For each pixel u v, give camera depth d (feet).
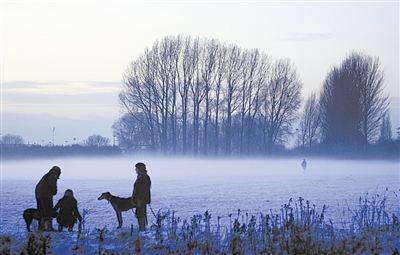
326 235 51.93
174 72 312.91
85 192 118.83
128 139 434.71
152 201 96.68
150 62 308.40
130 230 56.70
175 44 313.73
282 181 157.07
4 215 77.66
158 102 309.01
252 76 327.47
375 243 47.52
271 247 46.03
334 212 76.28
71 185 142.51
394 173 204.44
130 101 306.35
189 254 45.68
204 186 136.98
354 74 303.07
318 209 80.79
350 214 73.20
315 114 427.33
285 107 334.65
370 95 301.22
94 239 52.44
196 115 319.27
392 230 53.06
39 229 56.70
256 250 46.85
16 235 57.11
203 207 87.15
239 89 326.24
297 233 48.29
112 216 76.48
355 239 49.60
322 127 336.90
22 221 70.90
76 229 62.90
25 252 46.91
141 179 56.90
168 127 340.59
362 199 96.43
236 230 51.93
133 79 305.32
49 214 57.82
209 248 46.70
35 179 173.88
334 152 310.65
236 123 388.57
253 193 114.11
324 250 44.29
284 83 333.62
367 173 204.85
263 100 331.16
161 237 52.06
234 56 323.16
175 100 313.53
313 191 117.80
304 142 459.73
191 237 50.93
